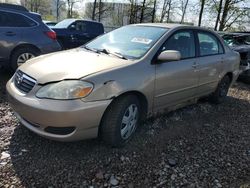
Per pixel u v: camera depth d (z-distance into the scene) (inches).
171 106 178.5
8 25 247.1
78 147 141.5
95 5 1235.9
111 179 121.4
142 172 128.0
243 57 333.7
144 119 159.3
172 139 161.3
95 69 132.2
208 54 206.5
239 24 959.0
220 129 184.7
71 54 157.1
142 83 145.1
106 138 138.0
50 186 113.8
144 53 155.2
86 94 123.6
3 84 234.4
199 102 235.5
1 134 148.4
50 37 267.4
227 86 242.1
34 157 131.1
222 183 126.3
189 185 122.6
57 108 119.7
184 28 185.3
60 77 125.7
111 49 164.7
